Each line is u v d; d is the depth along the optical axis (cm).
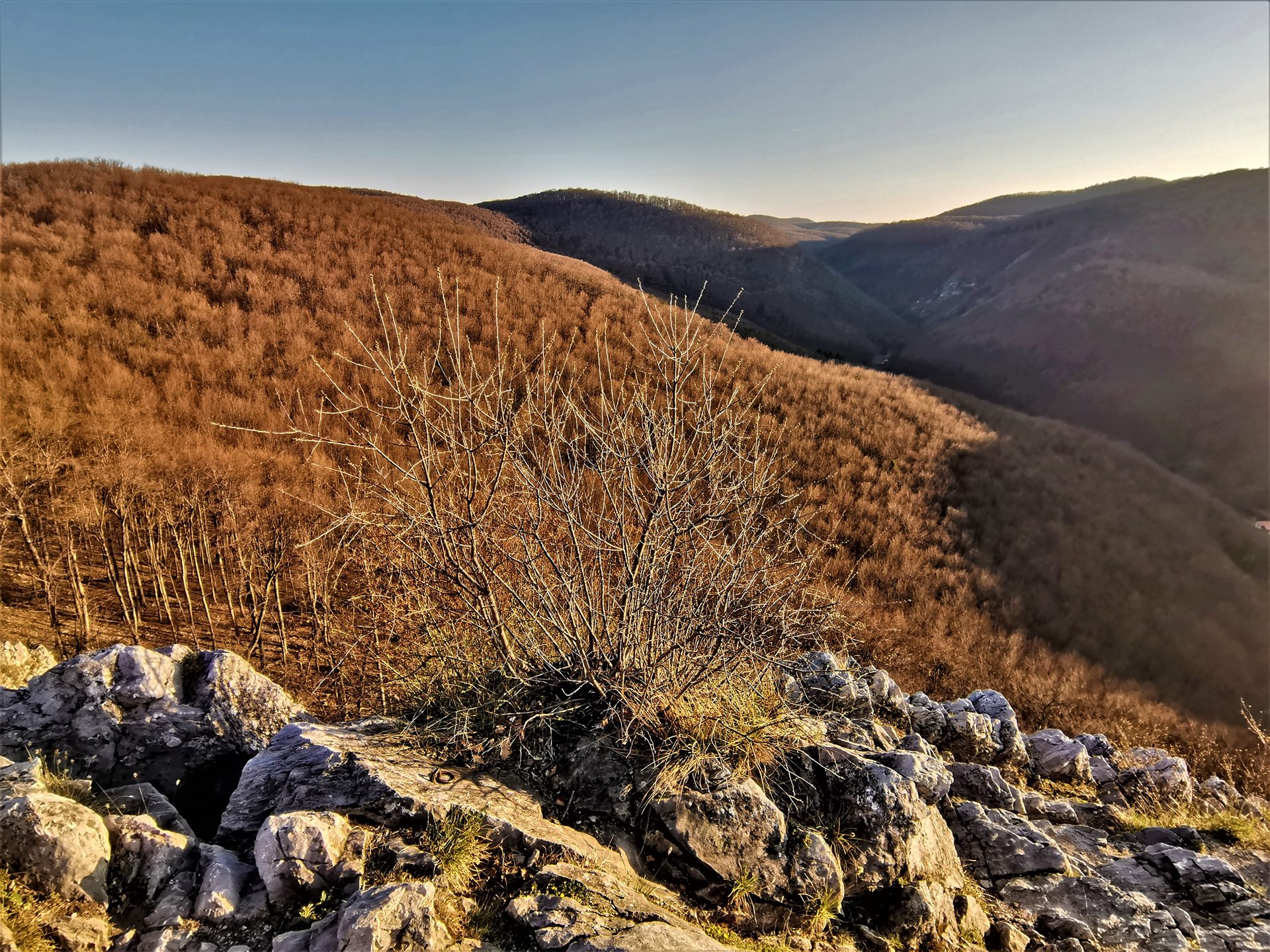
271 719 359
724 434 336
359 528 395
